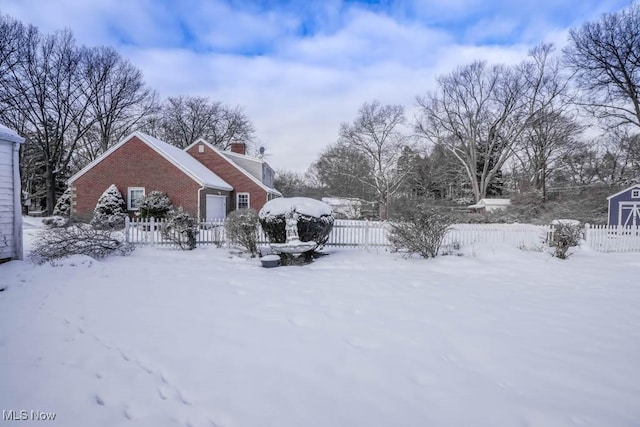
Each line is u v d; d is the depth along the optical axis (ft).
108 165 64.75
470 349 12.03
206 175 70.13
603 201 84.58
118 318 14.65
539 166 115.03
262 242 35.40
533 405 8.78
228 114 144.97
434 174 127.75
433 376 10.18
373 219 117.19
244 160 86.48
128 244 33.81
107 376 10.03
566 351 12.00
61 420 8.05
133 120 112.37
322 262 29.01
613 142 101.65
